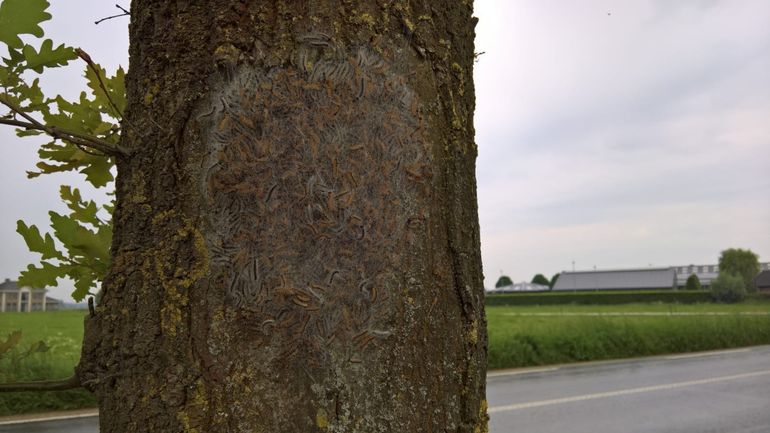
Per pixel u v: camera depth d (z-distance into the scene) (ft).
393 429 2.86
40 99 3.70
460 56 3.47
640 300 175.83
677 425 25.43
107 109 4.00
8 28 3.29
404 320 2.96
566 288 316.60
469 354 3.19
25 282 3.75
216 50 2.96
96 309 3.06
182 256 2.89
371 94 3.03
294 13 2.99
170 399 2.79
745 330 64.59
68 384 3.06
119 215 3.10
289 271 2.82
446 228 3.20
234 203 2.86
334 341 2.82
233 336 2.80
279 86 2.92
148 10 3.19
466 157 3.39
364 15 3.07
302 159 2.89
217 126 2.92
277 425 2.74
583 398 31.63
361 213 2.93
